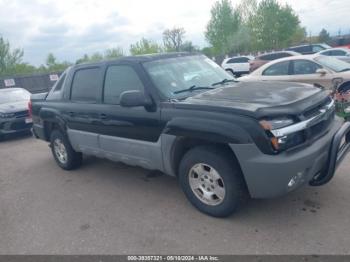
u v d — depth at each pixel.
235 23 47.44
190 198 4.01
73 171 6.09
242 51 46.12
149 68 4.36
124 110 4.42
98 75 4.98
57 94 5.92
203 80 4.61
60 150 6.16
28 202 4.96
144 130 4.21
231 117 3.35
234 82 4.82
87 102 5.13
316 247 3.17
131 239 3.65
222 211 3.71
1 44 40.34
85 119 5.12
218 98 3.79
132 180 5.30
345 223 3.48
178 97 4.10
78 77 5.42
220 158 3.55
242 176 3.55
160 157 4.12
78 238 3.79
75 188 5.27
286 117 3.28
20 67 41.38
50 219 4.33
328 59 8.92
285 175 3.18
